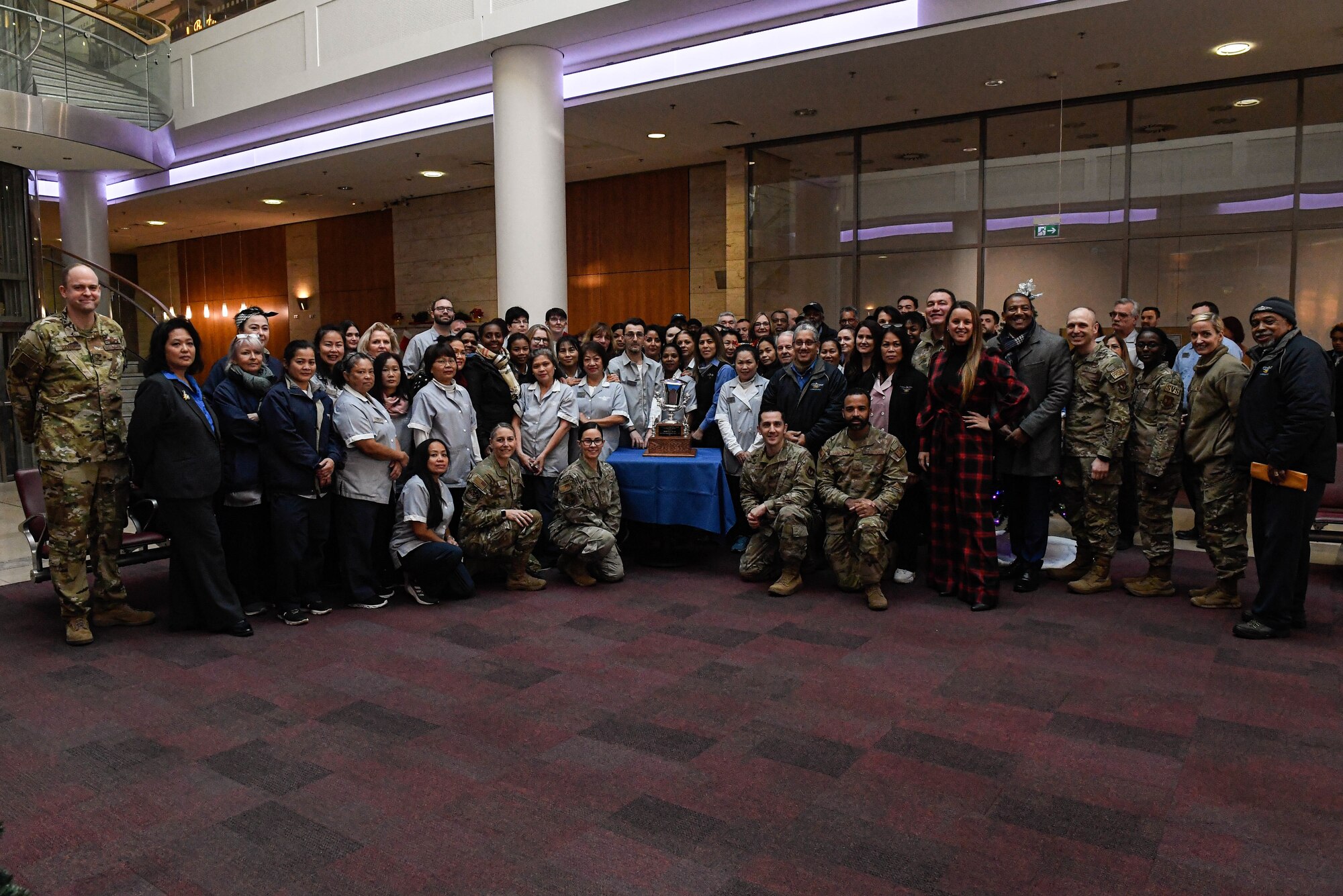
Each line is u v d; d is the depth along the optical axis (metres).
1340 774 3.18
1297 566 4.58
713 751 3.41
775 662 4.36
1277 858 2.68
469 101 11.28
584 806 3.00
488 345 6.45
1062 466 5.62
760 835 2.82
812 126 11.64
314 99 11.50
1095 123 10.45
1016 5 7.79
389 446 5.42
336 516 5.37
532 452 6.46
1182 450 5.37
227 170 14.89
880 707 3.80
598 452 5.84
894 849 2.74
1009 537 6.14
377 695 3.99
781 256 12.63
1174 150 10.09
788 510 5.53
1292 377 4.40
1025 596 5.50
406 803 3.04
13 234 11.62
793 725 3.63
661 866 2.65
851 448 5.54
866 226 11.95
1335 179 9.31
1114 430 5.29
